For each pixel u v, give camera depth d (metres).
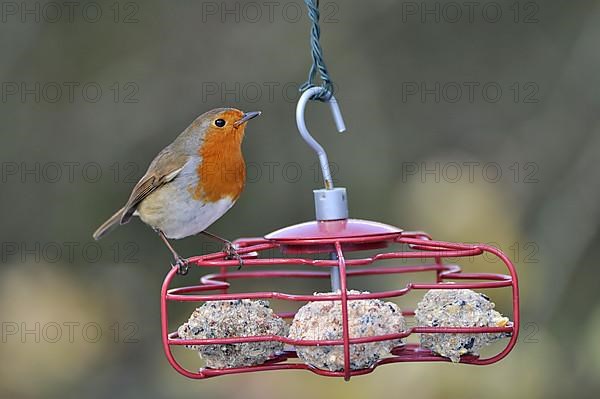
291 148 14.04
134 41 14.80
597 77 13.94
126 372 13.84
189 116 14.47
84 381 13.74
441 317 6.91
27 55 14.81
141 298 14.29
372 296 6.51
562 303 12.10
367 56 14.60
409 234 7.68
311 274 8.27
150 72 14.63
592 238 12.74
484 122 14.39
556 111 14.02
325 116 14.14
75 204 14.59
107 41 14.81
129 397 13.52
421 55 14.66
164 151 9.09
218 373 6.93
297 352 6.99
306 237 7.03
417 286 6.73
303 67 14.32
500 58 14.60
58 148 14.67
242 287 13.85
